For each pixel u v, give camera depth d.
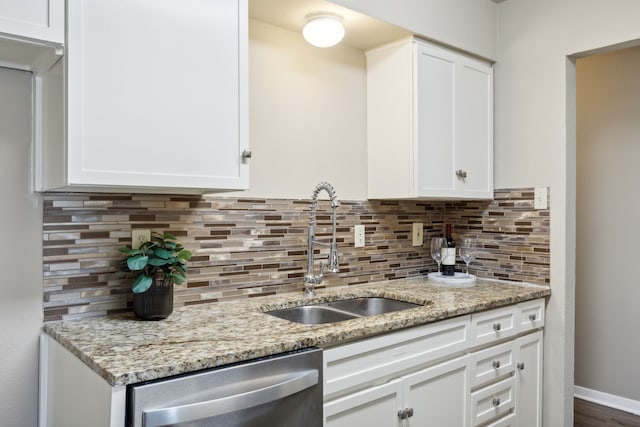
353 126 2.33
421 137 2.19
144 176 1.32
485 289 2.24
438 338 1.76
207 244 1.81
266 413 1.20
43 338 1.45
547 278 2.34
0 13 1.11
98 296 1.56
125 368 1.03
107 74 1.26
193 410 1.04
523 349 2.19
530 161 2.43
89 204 1.54
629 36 2.11
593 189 3.07
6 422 1.40
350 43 2.27
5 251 1.40
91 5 1.23
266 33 2.02
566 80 2.31
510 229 2.49
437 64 2.27
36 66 1.37
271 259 2.01
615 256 2.97
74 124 1.21
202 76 1.43
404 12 2.09
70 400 1.24
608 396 3.00
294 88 2.11
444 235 2.79
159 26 1.35
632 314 2.90
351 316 2.07
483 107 2.50
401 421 1.62
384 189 2.31
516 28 2.50
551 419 2.32
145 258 1.44
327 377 1.40
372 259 2.40
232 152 1.50
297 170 2.11
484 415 1.96
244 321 1.51
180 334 1.34
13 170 1.41
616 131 2.97
